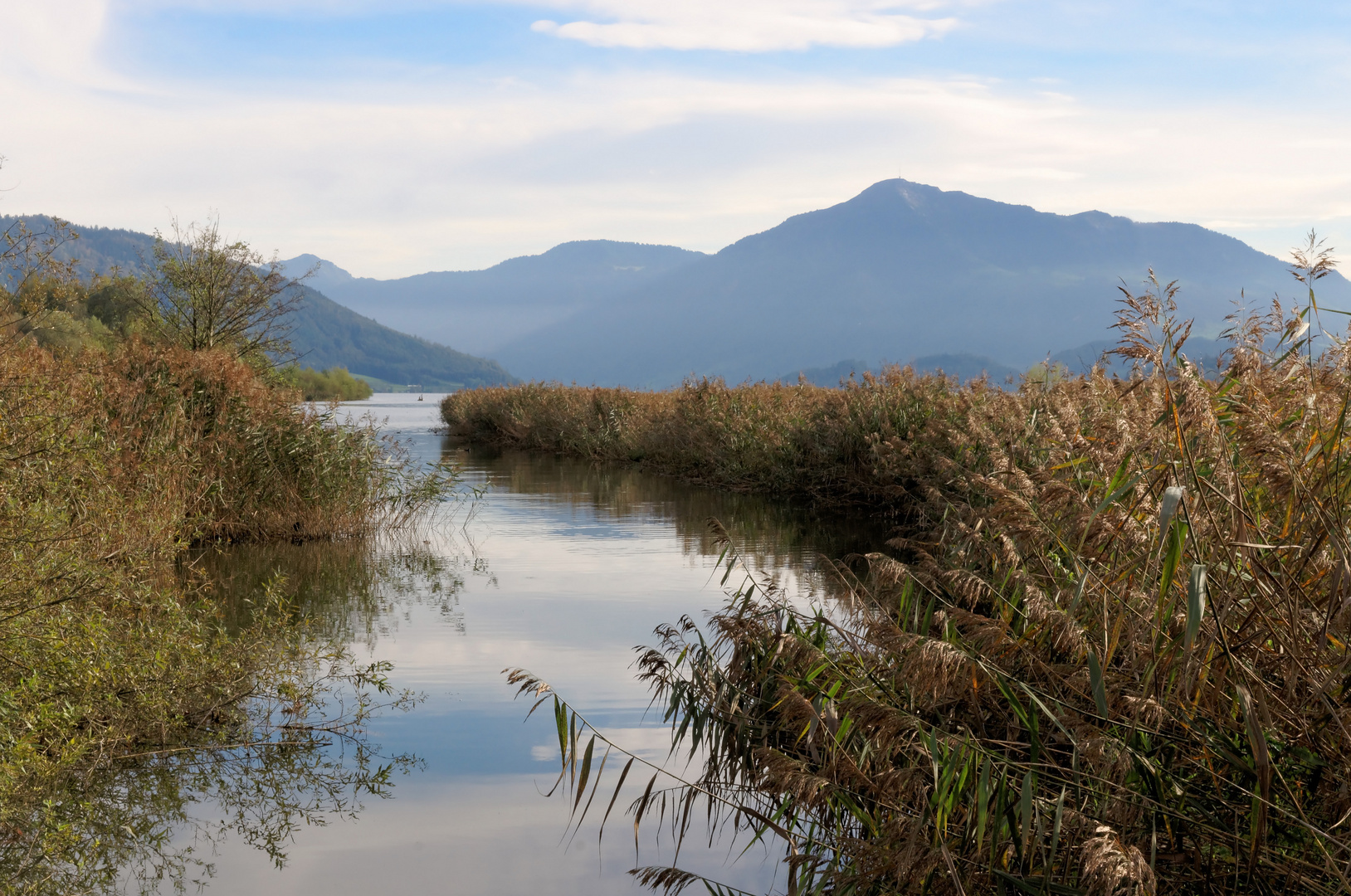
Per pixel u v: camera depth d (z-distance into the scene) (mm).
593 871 4496
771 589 5891
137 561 7340
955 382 17516
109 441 9586
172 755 5801
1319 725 3303
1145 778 3441
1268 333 5059
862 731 3988
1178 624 3463
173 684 6000
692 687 5715
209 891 4293
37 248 10531
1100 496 4301
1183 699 3385
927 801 3418
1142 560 3820
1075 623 3566
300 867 4520
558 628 8812
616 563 12062
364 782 5496
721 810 5152
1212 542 3572
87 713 5445
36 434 6789
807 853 4164
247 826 4953
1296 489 3445
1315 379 4324
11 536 5824
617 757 5820
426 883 4379
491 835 4871
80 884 4340
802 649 4430
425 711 6621
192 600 9500
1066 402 7465
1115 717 3641
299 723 6238
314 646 7965
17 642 5375
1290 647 3266
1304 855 3324
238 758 5797
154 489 10008
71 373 10555
